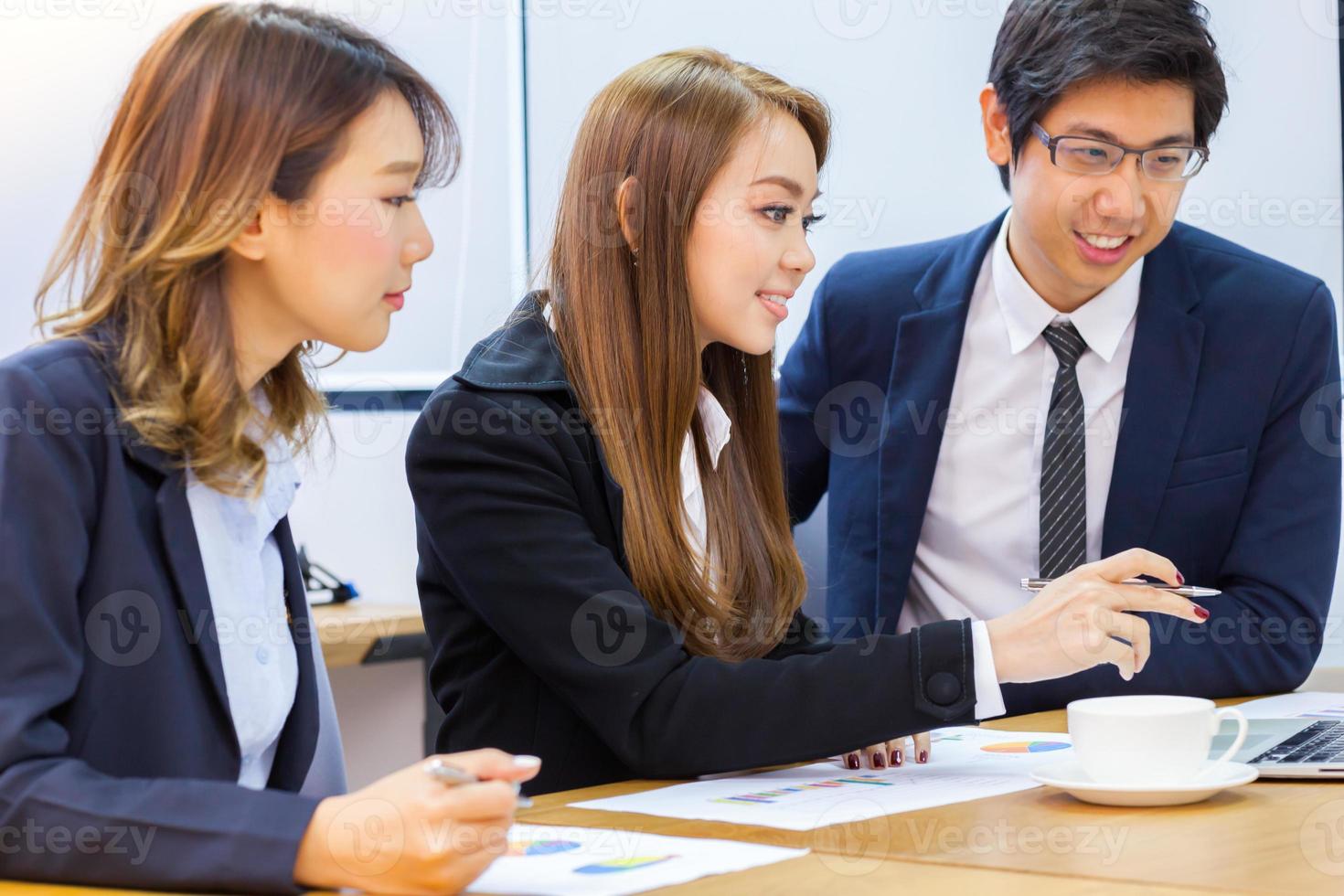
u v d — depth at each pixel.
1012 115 1.79
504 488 1.29
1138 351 1.88
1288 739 1.26
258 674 1.09
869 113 2.48
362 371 3.06
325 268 1.04
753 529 1.53
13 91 3.06
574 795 1.15
